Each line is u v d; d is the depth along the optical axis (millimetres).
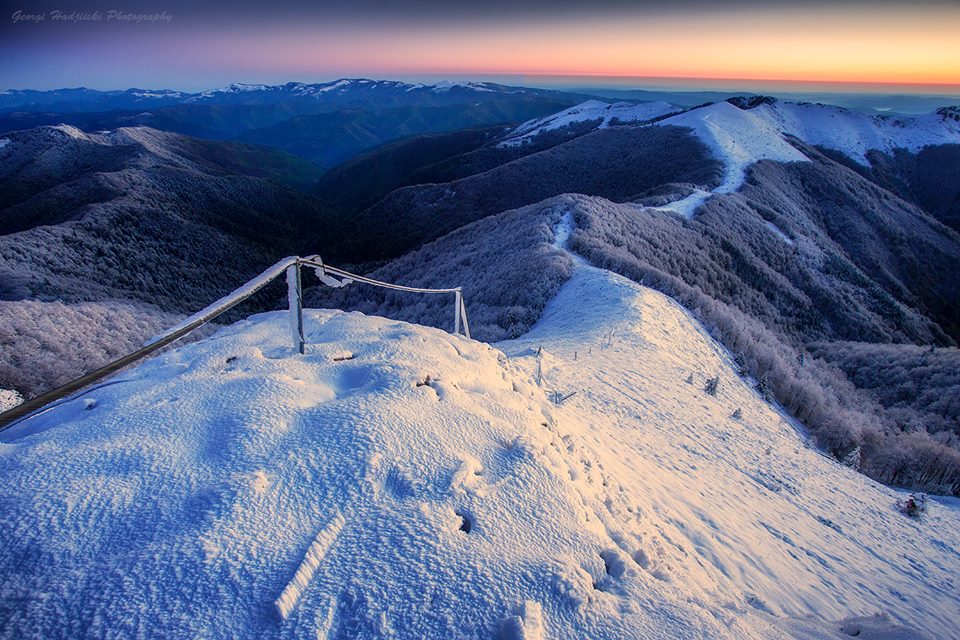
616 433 9648
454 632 2357
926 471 18594
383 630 2305
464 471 3418
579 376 13570
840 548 8273
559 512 3389
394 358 5016
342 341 5582
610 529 3799
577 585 2723
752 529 7453
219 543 2557
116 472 2973
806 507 9727
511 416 4605
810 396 21500
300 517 2838
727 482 9352
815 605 5793
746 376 20938
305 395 4047
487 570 2695
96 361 27250
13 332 27547
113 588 2297
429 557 2688
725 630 2824
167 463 3094
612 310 21750
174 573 2387
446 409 4117
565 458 4551
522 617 2449
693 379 16219
